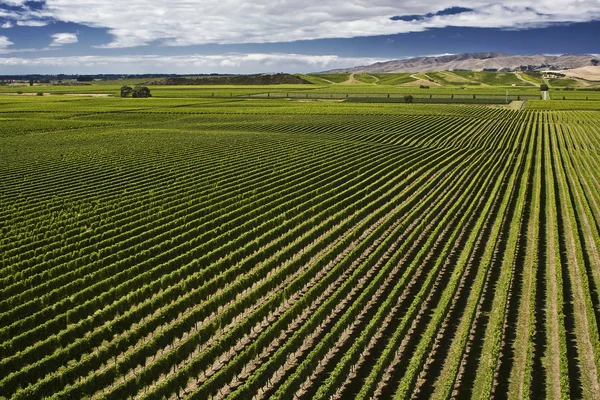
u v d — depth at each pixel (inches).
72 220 1831.9
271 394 965.2
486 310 1256.2
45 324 1122.0
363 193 2274.9
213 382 956.6
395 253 1555.1
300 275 1380.4
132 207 2020.2
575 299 1310.3
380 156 3051.2
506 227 1845.5
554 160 3085.6
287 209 2049.7
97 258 1507.1
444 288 1380.4
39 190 2241.6
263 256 1569.9
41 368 982.4
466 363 1045.2
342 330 1142.3
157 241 1652.3
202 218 1855.3
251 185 2338.8
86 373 999.0
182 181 2434.8
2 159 2933.1
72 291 1317.7
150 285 1333.7
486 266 1453.0
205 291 1326.3
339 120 4923.7
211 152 3164.4
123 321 1158.3
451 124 4694.9
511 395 946.1
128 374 1028.5
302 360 1070.4
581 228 1850.4
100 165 2775.6
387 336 1153.4
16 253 1536.7
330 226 1851.6
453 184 2454.5
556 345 1099.9
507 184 2460.6
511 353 1075.9
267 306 1226.0
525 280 1423.5
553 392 948.6
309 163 2839.6
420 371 1008.2
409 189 2284.7
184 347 1066.1
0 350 1035.3
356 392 972.6
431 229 1843.0
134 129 4382.4
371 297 1326.3
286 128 4399.6
